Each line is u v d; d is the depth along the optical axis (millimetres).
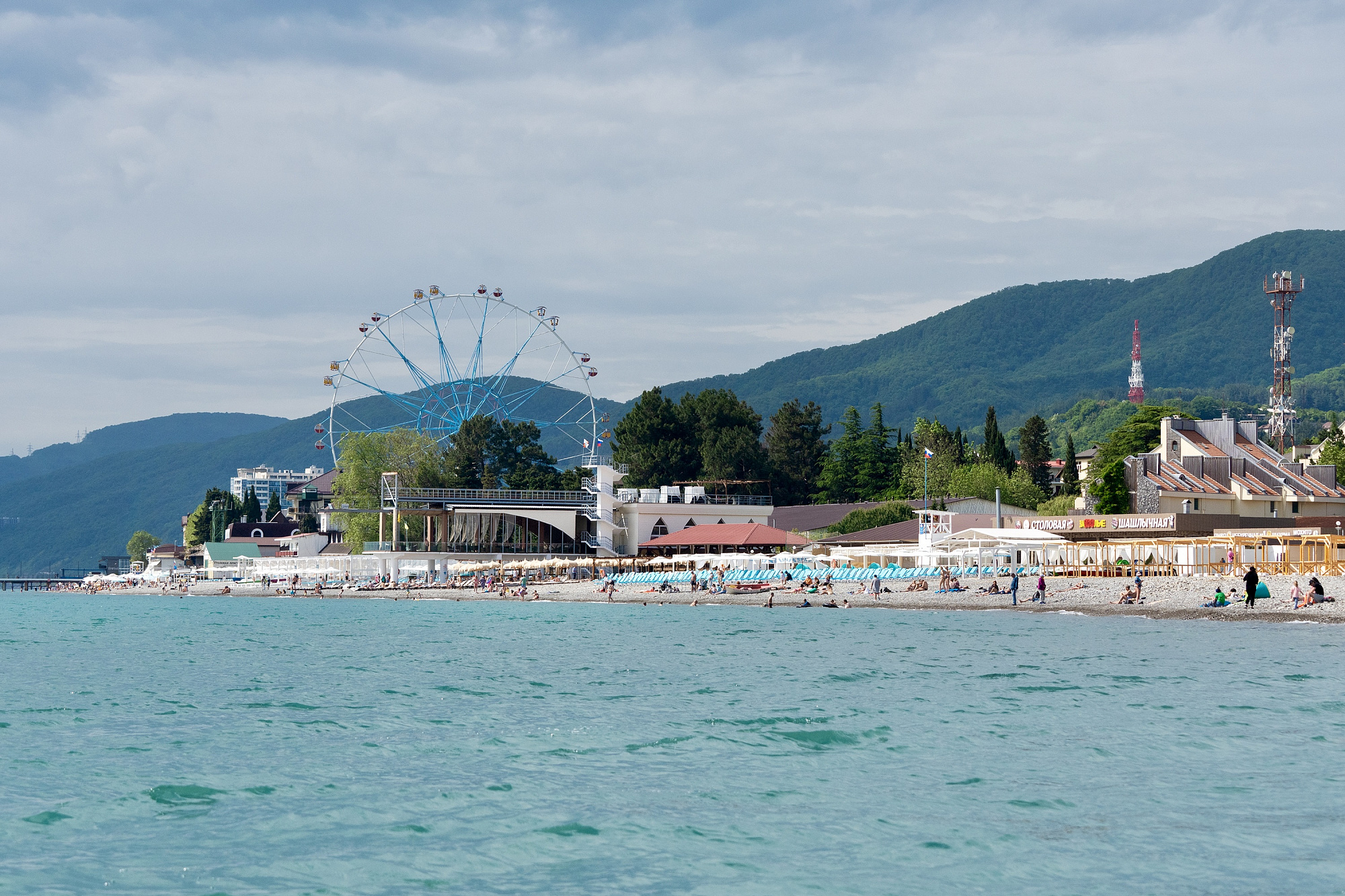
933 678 42656
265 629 78062
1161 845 20781
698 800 24281
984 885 18891
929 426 191750
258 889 19062
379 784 26016
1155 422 149000
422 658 54000
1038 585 77750
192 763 28500
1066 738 30344
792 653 52750
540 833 21969
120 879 19562
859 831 21859
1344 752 28109
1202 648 51188
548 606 102750
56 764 28422
